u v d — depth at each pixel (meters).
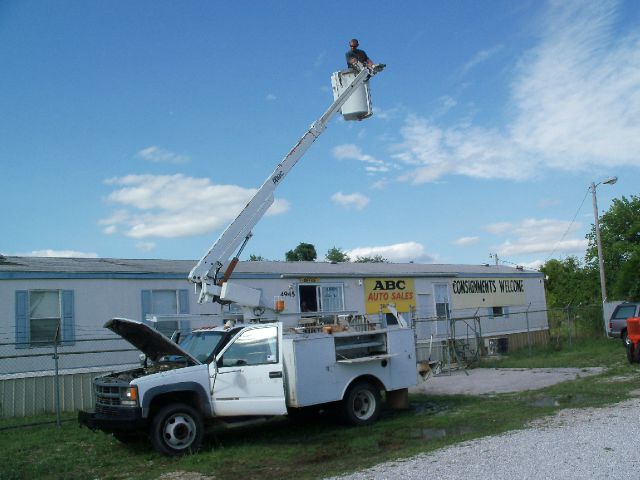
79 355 15.02
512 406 11.64
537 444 7.61
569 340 26.30
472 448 7.73
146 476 7.89
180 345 10.24
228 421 9.36
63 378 14.70
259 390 9.48
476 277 26.95
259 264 20.23
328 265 22.39
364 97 12.16
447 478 6.36
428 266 26.48
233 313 11.02
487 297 27.31
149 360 10.80
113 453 9.29
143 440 9.88
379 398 11.02
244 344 9.66
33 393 14.26
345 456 8.45
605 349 23.25
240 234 11.09
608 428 8.26
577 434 8.03
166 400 9.12
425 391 14.87
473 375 18.02
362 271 22.38
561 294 40.59
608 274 36.09
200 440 9.07
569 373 16.70
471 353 23.59
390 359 11.30
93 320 15.34
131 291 16.06
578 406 10.81
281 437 10.05
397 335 11.52
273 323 9.88
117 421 8.76
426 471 6.73
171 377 8.97
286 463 8.23
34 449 9.95
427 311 24.27
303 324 11.06
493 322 27.22
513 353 24.89
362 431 10.16
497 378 16.77
